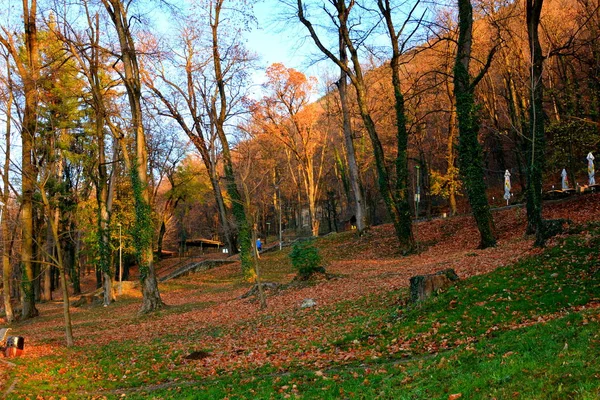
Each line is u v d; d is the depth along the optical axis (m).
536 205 16.31
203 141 33.97
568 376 5.54
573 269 11.80
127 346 15.07
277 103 48.47
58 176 38.31
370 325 12.25
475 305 11.20
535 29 16.67
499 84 42.00
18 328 24.48
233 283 31.55
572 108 29.66
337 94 50.97
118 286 34.56
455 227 31.41
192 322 18.70
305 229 74.25
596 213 23.36
